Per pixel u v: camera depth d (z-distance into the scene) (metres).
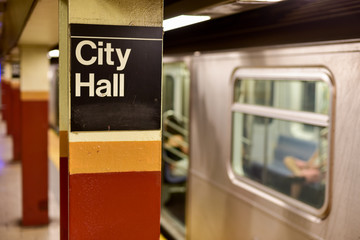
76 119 2.18
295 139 6.45
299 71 3.41
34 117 6.22
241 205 4.32
